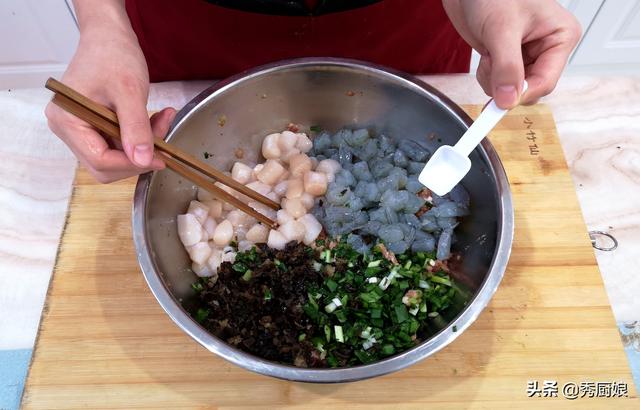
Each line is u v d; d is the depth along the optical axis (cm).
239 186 42
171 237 43
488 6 36
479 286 36
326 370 32
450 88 54
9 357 44
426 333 41
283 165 50
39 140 52
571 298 43
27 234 47
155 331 41
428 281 43
